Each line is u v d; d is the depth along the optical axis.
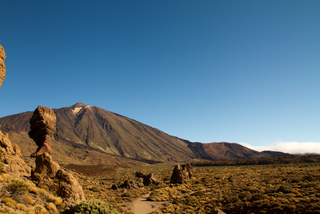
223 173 98.81
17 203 17.17
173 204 42.94
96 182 64.31
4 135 28.09
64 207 21.20
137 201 46.75
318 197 30.58
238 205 33.94
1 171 22.50
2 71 26.64
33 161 37.34
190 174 88.75
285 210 27.06
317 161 141.88
